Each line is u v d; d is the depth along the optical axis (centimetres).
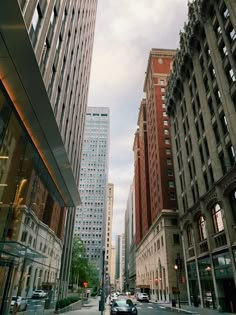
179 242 5247
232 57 2723
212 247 2961
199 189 3472
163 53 8231
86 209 15088
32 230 1864
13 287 1502
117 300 2389
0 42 1205
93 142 17400
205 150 3406
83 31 3516
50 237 2336
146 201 8500
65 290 3177
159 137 6825
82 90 3638
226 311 2606
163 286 5262
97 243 14150
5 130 1432
